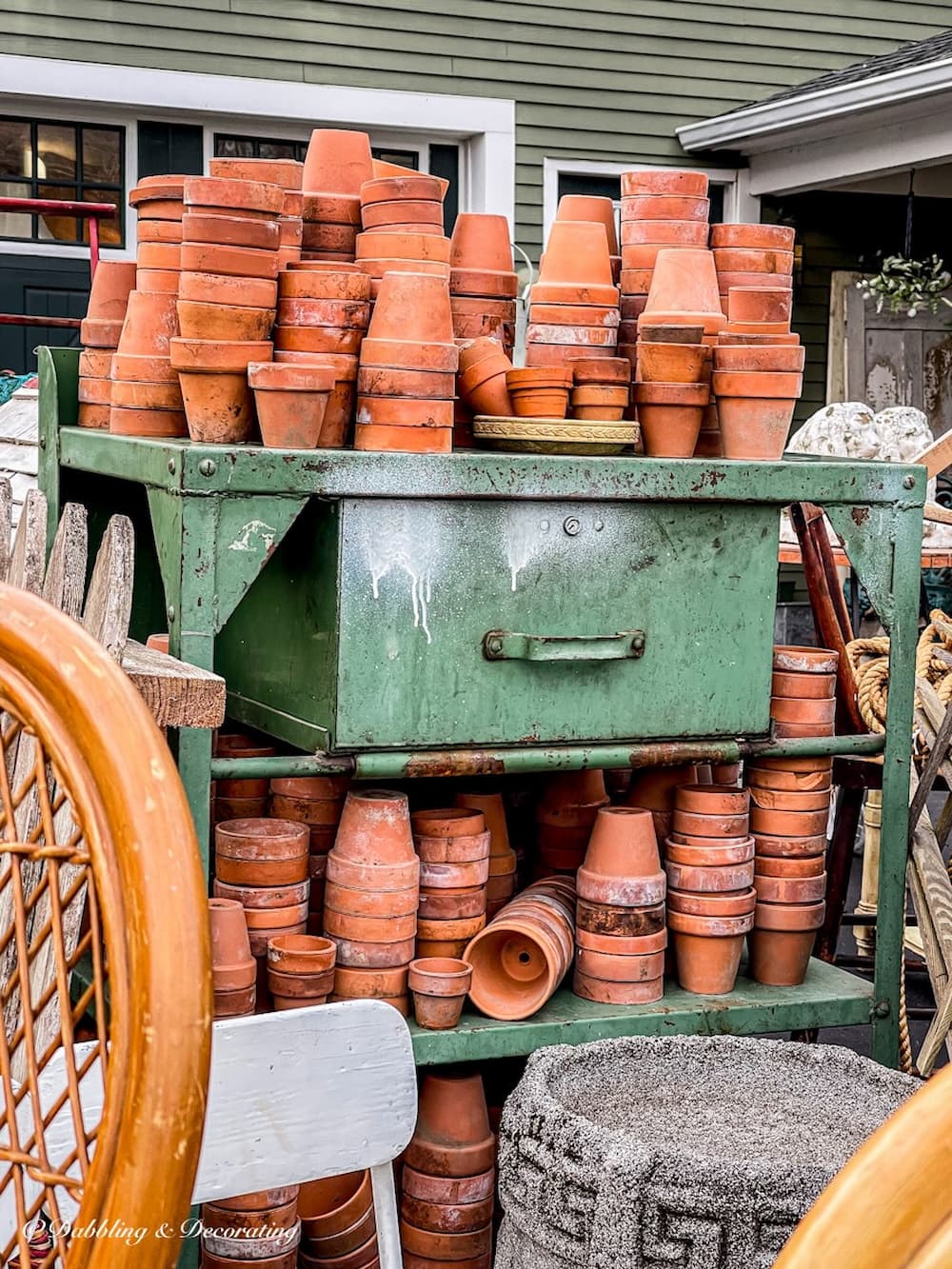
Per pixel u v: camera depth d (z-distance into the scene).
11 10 6.30
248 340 2.11
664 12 7.50
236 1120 1.36
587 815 2.53
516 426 2.19
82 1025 2.21
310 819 2.34
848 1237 0.65
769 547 2.29
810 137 7.30
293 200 2.29
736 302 2.39
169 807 0.87
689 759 2.27
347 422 2.15
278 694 2.28
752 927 2.41
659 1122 1.87
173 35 6.54
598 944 2.28
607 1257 1.58
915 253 8.22
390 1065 1.43
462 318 2.44
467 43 7.09
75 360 2.69
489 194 7.22
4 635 0.93
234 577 1.99
